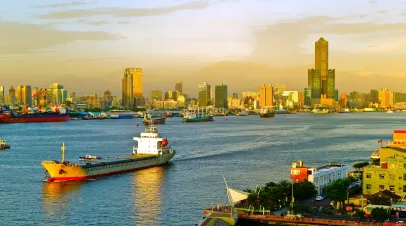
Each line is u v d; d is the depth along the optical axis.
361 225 136.25
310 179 179.62
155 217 155.38
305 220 142.25
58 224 148.62
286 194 163.62
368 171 175.38
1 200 180.12
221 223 141.25
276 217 145.12
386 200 156.25
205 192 192.38
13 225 148.00
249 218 146.88
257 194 159.12
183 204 172.38
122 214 159.25
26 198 183.62
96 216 157.12
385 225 135.62
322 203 164.25
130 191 195.75
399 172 171.25
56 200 180.00
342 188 165.75
